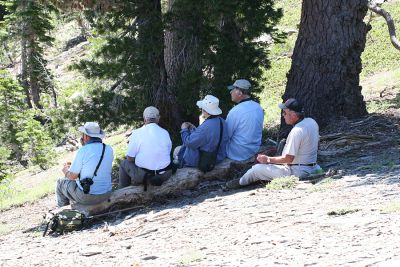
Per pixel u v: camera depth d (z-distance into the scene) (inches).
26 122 1227.9
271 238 294.2
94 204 447.2
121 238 369.7
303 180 417.7
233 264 262.7
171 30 665.6
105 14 698.2
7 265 348.5
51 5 765.3
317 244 271.0
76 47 2026.3
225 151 488.1
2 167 1209.4
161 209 434.0
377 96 787.4
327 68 568.1
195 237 329.4
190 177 464.4
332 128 552.1
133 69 668.7
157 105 687.7
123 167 465.7
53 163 1152.2
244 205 381.4
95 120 714.2
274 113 874.8
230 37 687.1
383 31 1223.5
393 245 249.6
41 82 1614.2
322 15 567.8
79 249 361.4
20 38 1503.4
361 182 380.2
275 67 1186.6
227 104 663.8
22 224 550.9
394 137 506.6
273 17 701.3
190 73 665.0
